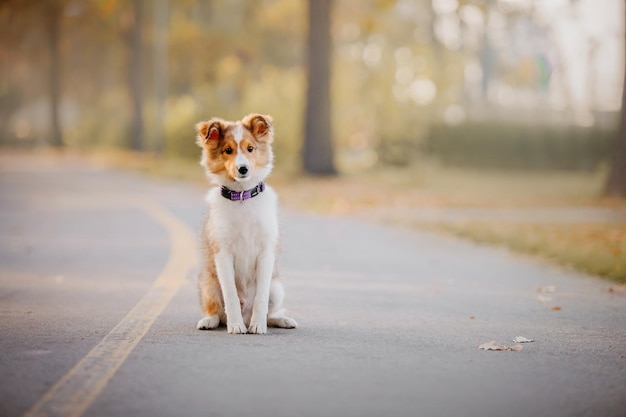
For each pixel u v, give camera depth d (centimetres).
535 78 5828
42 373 583
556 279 1161
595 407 522
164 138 4994
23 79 9581
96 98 8638
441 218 2034
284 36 6519
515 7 5153
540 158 4584
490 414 501
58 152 6969
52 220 1950
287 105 4100
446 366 622
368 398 527
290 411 496
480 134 4566
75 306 888
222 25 6431
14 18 7556
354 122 4850
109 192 2888
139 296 959
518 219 2003
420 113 4319
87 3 6638
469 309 910
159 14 4944
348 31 5512
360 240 1609
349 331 763
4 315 829
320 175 3312
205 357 636
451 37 6300
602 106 5262
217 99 4669
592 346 717
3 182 3416
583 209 2289
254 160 744
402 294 1011
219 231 743
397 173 3803
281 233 797
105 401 514
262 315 748
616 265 1203
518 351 688
